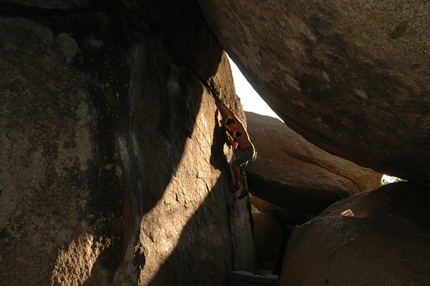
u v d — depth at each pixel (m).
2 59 2.62
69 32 3.04
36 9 2.87
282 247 5.23
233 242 5.25
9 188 2.47
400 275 2.69
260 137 8.21
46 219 2.59
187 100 4.48
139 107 3.48
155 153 3.63
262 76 3.44
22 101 2.64
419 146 2.86
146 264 3.09
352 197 5.16
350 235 3.24
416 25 1.96
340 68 2.56
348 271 2.91
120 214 3.01
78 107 2.93
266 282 4.46
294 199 7.42
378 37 2.14
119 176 3.07
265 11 2.56
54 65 2.87
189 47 4.46
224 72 5.58
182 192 4.01
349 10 2.10
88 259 2.74
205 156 4.85
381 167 3.84
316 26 2.36
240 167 5.47
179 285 3.51
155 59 3.85
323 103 3.11
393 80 2.35
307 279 3.21
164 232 3.47
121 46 3.39
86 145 2.91
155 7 3.75
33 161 2.61
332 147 4.15
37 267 2.49
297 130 4.39
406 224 3.22
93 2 3.25
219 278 4.46
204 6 3.35
